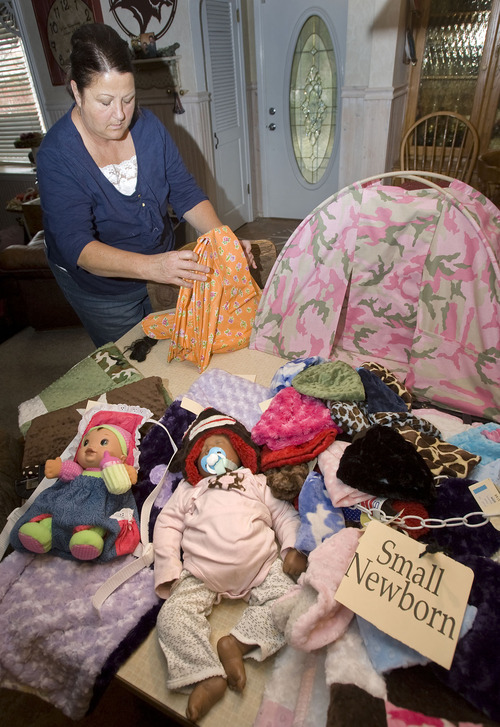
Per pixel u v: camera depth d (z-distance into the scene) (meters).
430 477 0.80
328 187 4.27
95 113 1.10
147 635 0.77
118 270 1.20
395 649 0.67
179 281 1.20
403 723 0.61
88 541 0.81
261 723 0.65
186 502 0.91
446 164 3.42
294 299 1.26
